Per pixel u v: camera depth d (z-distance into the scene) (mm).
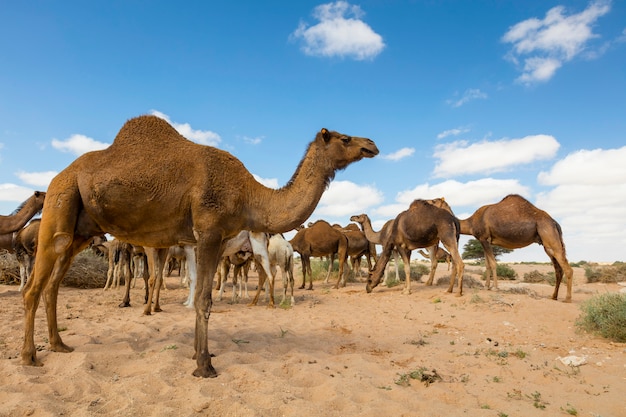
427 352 6934
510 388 5164
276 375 5184
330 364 5797
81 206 5613
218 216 5406
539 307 10586
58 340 5805
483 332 8625
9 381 4508
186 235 5660
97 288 17203
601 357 6562
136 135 5676
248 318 9688
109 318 9305
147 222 5527
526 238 12719
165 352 5707
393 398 4621
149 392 4332
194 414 3873
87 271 17094
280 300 13914
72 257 5988
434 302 12086
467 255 44344
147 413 3846
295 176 5965
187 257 11789
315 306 12383
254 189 5824
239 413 3908
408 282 14156
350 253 19641
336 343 7484
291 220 5793
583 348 7238
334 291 16641
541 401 4770
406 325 9383
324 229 18016
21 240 13859
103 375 4930
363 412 4094
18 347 6219
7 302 11469
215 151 5762
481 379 5516
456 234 13148
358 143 6031
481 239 14133
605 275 21406
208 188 5383
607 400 4777
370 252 20578
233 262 13203
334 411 4137
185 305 11781
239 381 4801
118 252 16547
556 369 6012
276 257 12664
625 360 6375
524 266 40656
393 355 6656
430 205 13734
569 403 4719
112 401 4066
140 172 5355
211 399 4137
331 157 5941
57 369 5023
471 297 12086
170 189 5363
